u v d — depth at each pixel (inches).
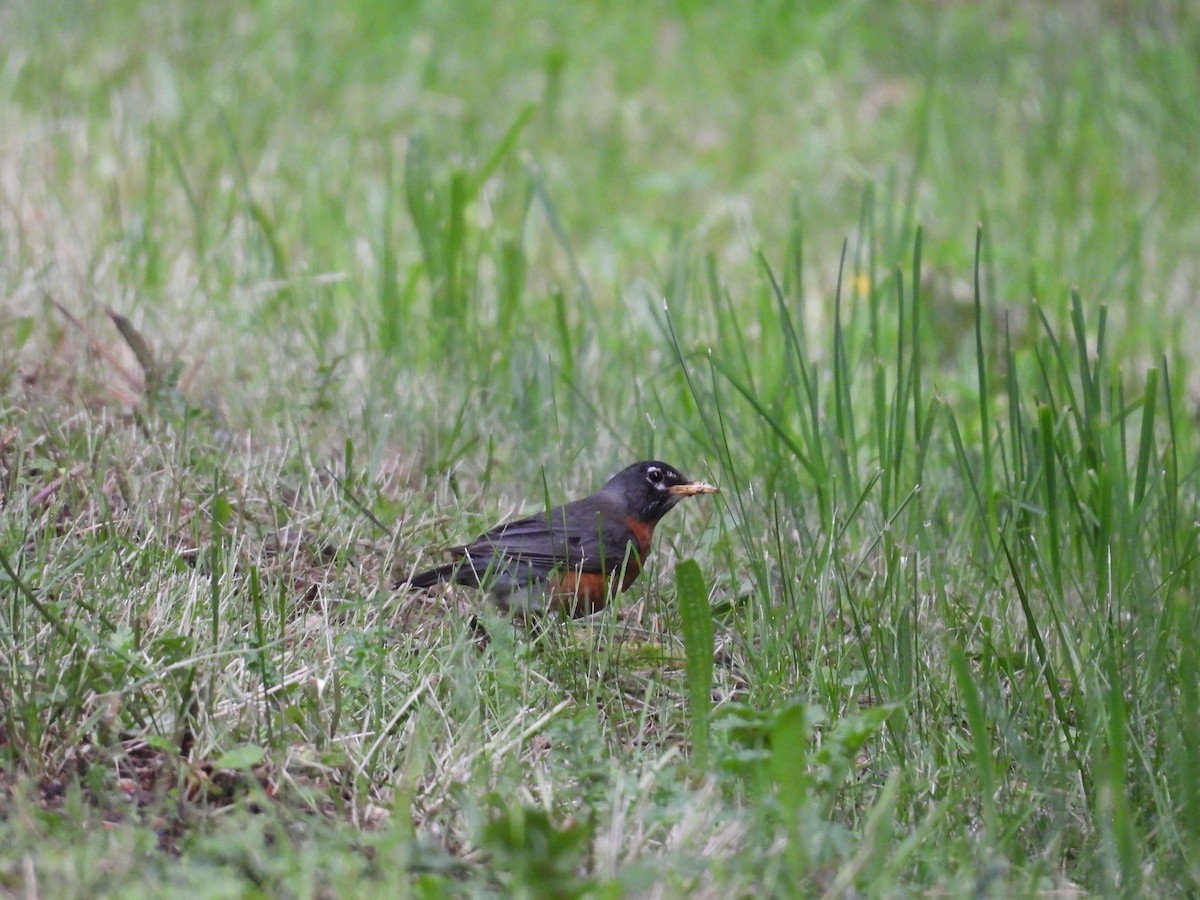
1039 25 979.9
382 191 689.6
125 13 861.2
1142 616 309.7
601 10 1016.2
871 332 492.4
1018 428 375.9
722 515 382.6
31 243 542.6
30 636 275.0
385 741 271.4
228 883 208.1
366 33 909.2
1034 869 243.8
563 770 264.5
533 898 206.4
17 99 712.4
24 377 415.8
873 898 224.5
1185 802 266.2
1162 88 854.5
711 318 596.7
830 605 361.1
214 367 468.1
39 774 245.9
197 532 341.7
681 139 838.5
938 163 796.6
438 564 367.9
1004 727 277.1
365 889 213.3
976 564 377.4
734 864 224.7
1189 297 641.6
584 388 503.8
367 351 499.5
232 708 271.3
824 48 966.4
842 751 257.4
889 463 390.9
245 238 565.9
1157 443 491.5
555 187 746.2
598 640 335.6
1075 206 725.9
